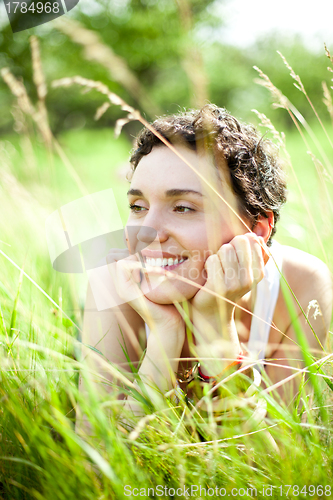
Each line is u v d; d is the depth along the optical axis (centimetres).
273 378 155
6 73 189
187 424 115
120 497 87
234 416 112
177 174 127
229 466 101
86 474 94
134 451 102
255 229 150
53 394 109
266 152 165
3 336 132
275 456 104
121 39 1789
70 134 2089
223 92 2427
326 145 771
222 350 128
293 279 162
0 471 101
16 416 103
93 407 99
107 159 1334
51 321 159
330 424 117
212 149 132
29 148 300
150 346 134
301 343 114
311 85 1842
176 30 1808
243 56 2147
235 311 154
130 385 111
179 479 96
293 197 255
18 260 206
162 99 2216
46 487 90
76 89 1847
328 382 111
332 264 179
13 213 263
